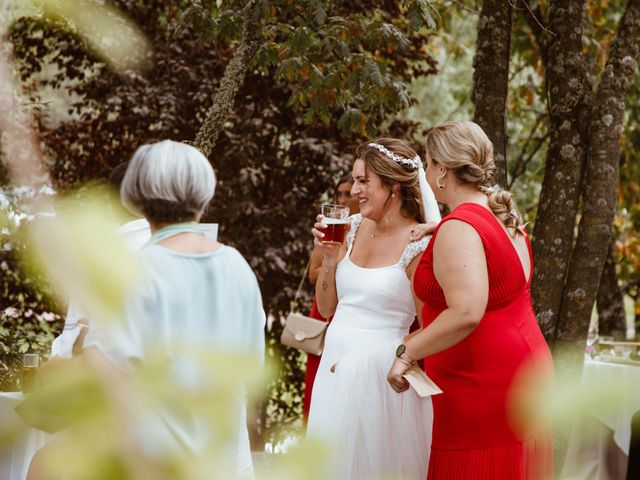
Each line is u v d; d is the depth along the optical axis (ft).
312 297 20.26
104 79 20.36
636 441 11.02
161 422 1.62
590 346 16.88
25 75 20.02
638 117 23.80
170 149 5.60
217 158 20.58
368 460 9.73
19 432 1.47
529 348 8.16
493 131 14.46
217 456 1.52
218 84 19.93
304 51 13.69
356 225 10.97
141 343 1.85
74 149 20.70
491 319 8.11
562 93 14.17
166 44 20.33
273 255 19.15
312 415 10.29
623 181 23.71
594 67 21.17
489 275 8.04
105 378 1.53
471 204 8.29
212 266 5.33
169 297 4.92
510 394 1.73
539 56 22.48
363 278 10.30
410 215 10.51
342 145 21.06
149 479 1.54
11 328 16.57
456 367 8.27
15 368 15.39
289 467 1.36
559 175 14.10
